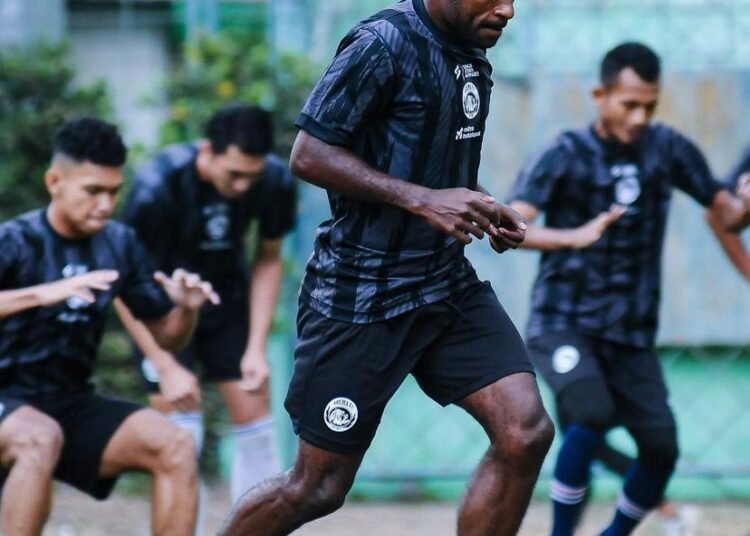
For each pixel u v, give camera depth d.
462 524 9.68
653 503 13.12
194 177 13.55
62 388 11.54
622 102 12.93
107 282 10.77
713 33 17.19
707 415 17.88
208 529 15.59
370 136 9.28
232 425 15.42
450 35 9.29
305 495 9.80
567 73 17.16
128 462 11.30
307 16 17.89
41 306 11.17
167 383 12.36
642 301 13.20
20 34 19.36
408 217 9.38
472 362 9.61
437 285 9.58
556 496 12.95
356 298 9.52
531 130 17.19
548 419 9.48
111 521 15.93
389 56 9.09
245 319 14.18
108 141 11.20
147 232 13.50
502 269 17.36
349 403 9.59
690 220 17.47
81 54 20.38
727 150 17.19
